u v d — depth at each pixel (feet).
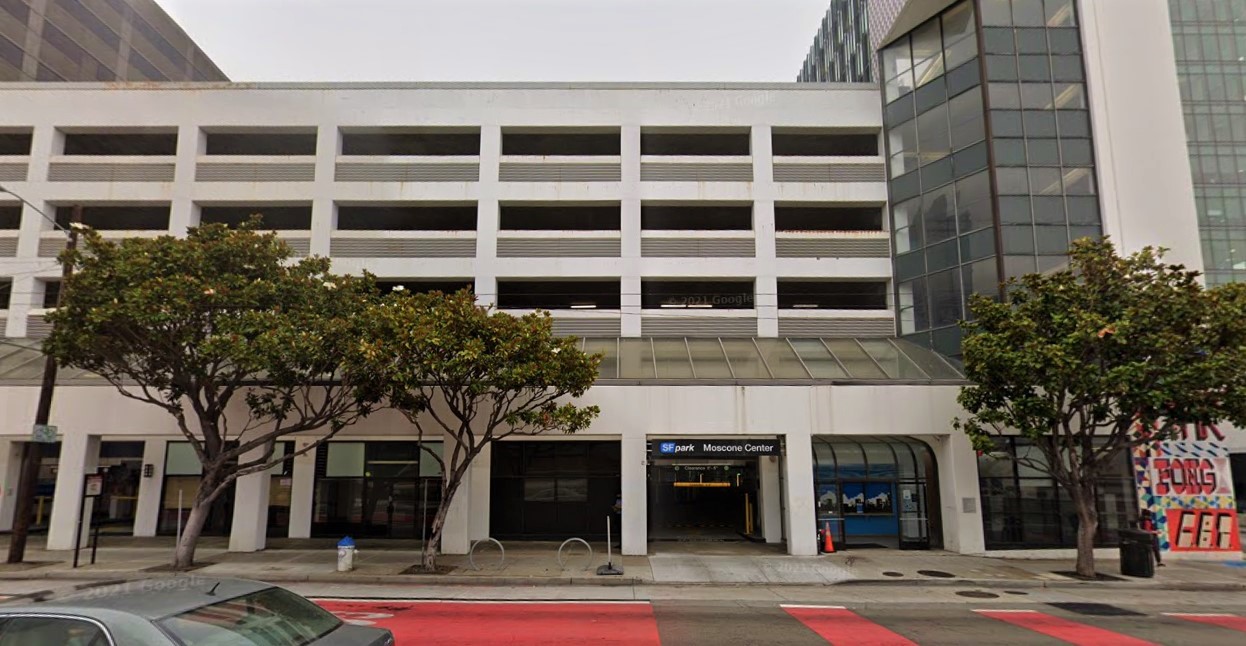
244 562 61.36
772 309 87.25
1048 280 58.18
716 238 89.56
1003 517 68.74
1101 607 45.80
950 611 43.78
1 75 124.47
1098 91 79.00
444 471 59.82
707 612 42.39
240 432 68.80
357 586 51.70
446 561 61.82
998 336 57.16
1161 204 77.10
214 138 96.68
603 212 96.63
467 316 54.75
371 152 97.19
